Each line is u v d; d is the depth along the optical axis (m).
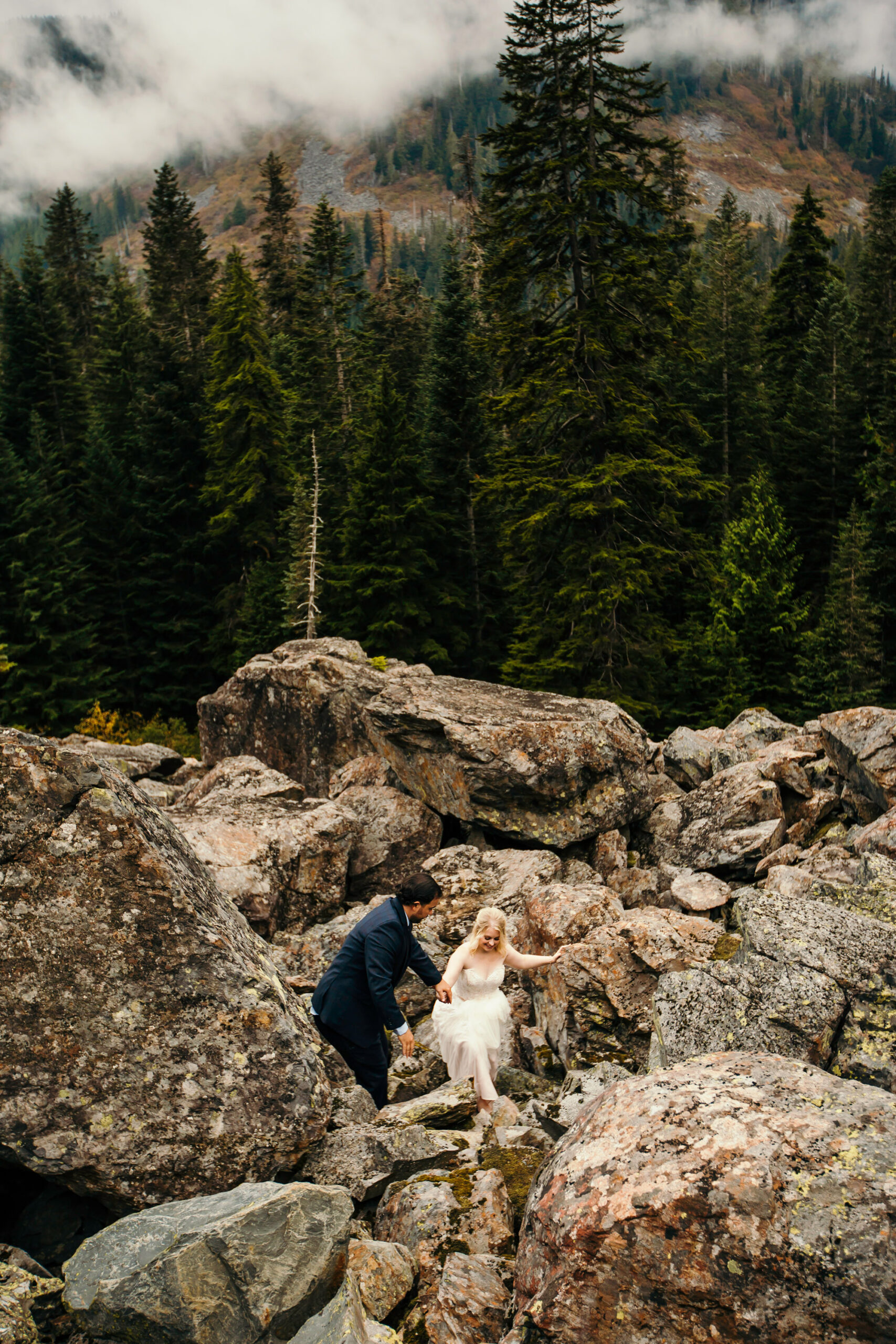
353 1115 5.39
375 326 55.34
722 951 6.96
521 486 24.19
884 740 10.31
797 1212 3.07
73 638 38.81
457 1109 5.74
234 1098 4.66
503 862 10.55
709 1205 3.14
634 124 24.42
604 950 6.84
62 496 44.09
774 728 13.88
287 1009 5.20
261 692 15.04
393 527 35.75
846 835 9.99
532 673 25.92
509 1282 4.00
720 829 10.50
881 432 39.22
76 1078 4.52
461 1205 4.53
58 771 4.93
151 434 44.94
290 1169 4.77
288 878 9.82
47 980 4.64
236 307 39.34
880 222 50.81
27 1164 4.36
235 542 42.50
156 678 43.03
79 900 4.77
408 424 38.78
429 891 5.92
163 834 5.42
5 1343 3.40
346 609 36.47
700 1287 3.05
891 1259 2.91
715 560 35.28
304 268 51.22
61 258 63.09
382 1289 3.89
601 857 11.22
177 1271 3.28
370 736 13.57
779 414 47.03
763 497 36.00
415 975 8.01
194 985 4.79
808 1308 2.92
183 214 55.41
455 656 38.44
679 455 25.00
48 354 49.09
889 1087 4.91
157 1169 4.46
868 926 5.93
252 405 38.88
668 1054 5.37
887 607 35.56
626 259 23.00
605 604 23.20
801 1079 3.76
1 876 4.72
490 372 38.44
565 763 11.45
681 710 33.81
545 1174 3.75
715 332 43.59
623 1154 3.47
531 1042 7.00
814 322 45.28
